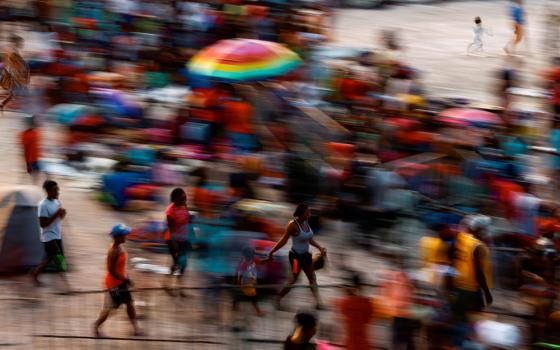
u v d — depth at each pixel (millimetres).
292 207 38594
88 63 56562
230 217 32812
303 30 59000
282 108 44250
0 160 45594
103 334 29734
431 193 38406
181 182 40969
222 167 41062
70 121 46812
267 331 29812
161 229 36219
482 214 36219
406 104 47500
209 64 43969
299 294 31734
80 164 44406
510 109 51500
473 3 93250
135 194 39969
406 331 27859
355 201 37938
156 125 46375
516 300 31859
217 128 43688
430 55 71062
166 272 33875
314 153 40500
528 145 45219
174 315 30797
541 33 78812
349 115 46406
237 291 30156
